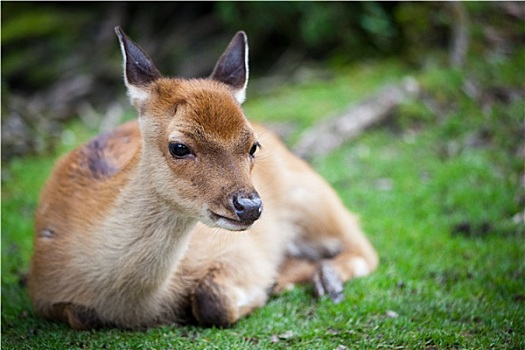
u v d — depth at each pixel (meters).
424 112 16.17
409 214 12.66
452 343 7.80
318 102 17.33
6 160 15.45
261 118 16.84
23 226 12.34
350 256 10.41
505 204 12.62
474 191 13.08
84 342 7.88
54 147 16.39
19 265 10.89
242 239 9.09
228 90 7.91
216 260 8.81
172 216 7.68
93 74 20.88
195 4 21.91
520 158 14.30
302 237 10.69
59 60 21.41
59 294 8.43
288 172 10.53
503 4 19.70
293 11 19.44
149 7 21.95
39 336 8.10
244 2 19.36
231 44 8.38
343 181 14.05
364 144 15.49
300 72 19.72
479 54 18.30
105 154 9.27
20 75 21.23
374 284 9.79
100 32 21.81
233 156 7.30
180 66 21.02
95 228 8.07
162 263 7.88
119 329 8.35
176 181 7.34
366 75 18.53
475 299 9.18
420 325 8.30
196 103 7.37
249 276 9.05
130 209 7.78
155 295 8.23
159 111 7.54
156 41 21.58
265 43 21.05
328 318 8.65
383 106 16.27
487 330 8.16
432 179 13.80
